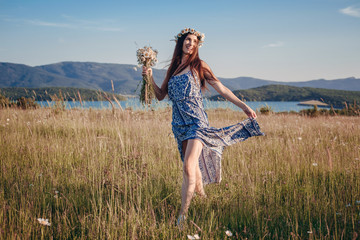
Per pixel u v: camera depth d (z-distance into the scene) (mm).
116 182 3592
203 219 2744
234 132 3193
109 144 6051
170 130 7539
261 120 11805
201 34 3322
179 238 2418
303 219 2838
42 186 3439
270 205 3127
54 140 6375
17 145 5707
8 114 9992
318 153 5012
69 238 2482
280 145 6113
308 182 3744
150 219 2678
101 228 2492
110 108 9719
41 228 2404
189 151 2926
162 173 4250
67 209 2885
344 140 7035
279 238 2521
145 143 6012
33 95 11836
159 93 3713
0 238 2135
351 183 3641
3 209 2627
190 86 3154
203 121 3131
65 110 9820
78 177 3932
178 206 3236
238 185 3637
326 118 13969
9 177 3791
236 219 2805
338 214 2811
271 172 4043
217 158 3398
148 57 3564
